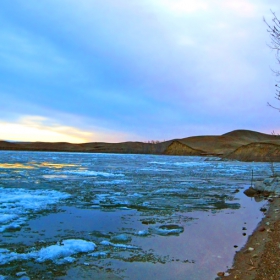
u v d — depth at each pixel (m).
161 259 6.32
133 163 54.06
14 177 23.31
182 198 14.73
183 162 63.94
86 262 6.14
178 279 5.33
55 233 8.20
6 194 14.49
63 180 21.80
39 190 16.28
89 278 5.39
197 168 42.06
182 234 8.25
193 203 13.35
